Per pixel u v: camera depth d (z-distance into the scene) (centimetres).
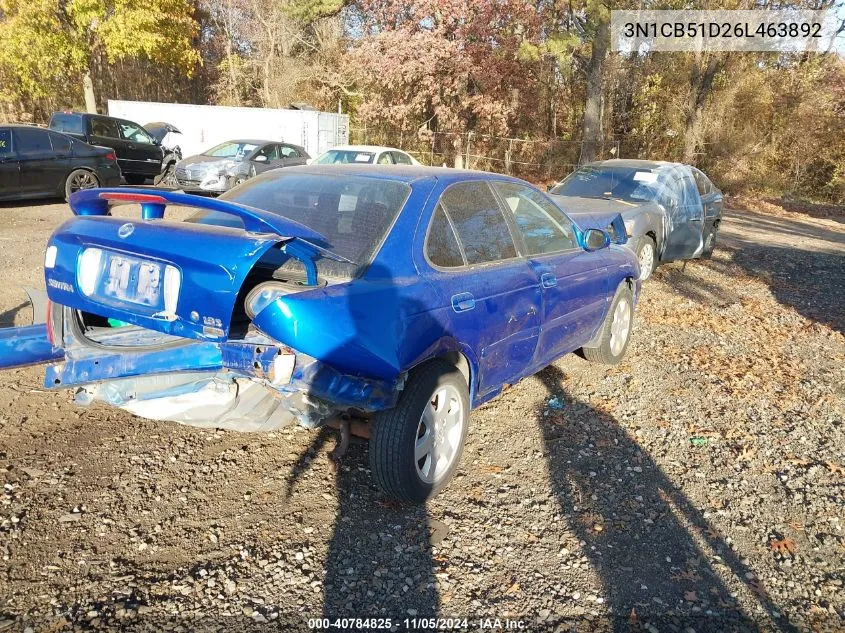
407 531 322
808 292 971
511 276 396
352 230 337
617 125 3011
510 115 2597
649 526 343
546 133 3102
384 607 271
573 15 2580
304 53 3347
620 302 566
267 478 359
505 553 312
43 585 269
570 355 604
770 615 284
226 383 306
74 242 311
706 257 1187
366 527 323
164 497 335
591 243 490
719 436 457
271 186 391
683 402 514
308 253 291
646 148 2948
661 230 923
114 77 3412
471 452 407
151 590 271
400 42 2364
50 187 1223
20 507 317
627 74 2939
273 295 284
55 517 312
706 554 323
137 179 1781
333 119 2253
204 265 276
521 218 439
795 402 530
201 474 359
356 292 305
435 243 355
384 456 316
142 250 291
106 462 363
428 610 271
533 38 2414
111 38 2319
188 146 2206
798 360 646
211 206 286
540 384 524
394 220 340
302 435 408
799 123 2773
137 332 344
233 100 3384
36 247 869
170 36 2461
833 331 759
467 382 362
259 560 294
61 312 327
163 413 320
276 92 3153
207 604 266
